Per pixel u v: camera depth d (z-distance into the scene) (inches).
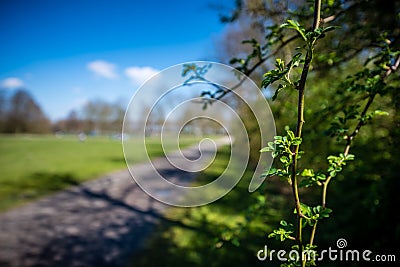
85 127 1999.3
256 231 97.7
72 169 576.4
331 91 88.6
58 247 214.2
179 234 208.8
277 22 74.8
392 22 69.8
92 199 359.9
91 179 484.4
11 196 371.9
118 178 492.4
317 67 74.1
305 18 68.1
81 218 283.9
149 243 209.5
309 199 120.1
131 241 219.6
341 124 58.8
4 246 215.9
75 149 969.5
